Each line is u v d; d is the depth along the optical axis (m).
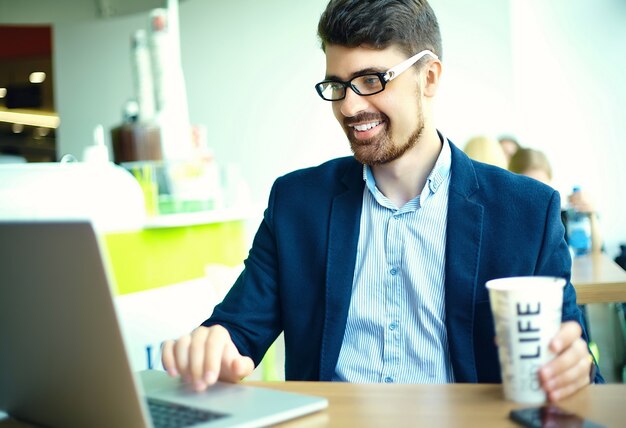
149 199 2.59
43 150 7.42
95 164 2.32
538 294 0.89
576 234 3.38
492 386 1.00
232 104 5.92
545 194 1.40
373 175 1.47
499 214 1.38
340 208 1.47
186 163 2.66
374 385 1.03
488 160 3.57
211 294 2.47
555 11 5.11
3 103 7.16
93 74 6.33
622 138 5.08
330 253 1.44
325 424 0.86
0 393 0.96
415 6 1.37
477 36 5.16
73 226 0.72
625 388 0.95
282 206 1.51
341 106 1.36
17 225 0.76
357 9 1.32
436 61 1.41
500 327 0.92
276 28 5.78
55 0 2.81
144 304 2.23
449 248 1.38
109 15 2.80
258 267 1.50
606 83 5.08
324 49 1.39
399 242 1.43
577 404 0.89
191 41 5.97
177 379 1.09
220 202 2.78
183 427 0.84
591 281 2.45
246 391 0.99
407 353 1.40
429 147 1.44
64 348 0.80
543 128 5.18
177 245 2.45
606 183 5.12
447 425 0.84
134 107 2.82
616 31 5.04
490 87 5.17
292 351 1.45
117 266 2.23
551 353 0.90
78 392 0.82
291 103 5.80
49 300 0.78
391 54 1.33
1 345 0.89
